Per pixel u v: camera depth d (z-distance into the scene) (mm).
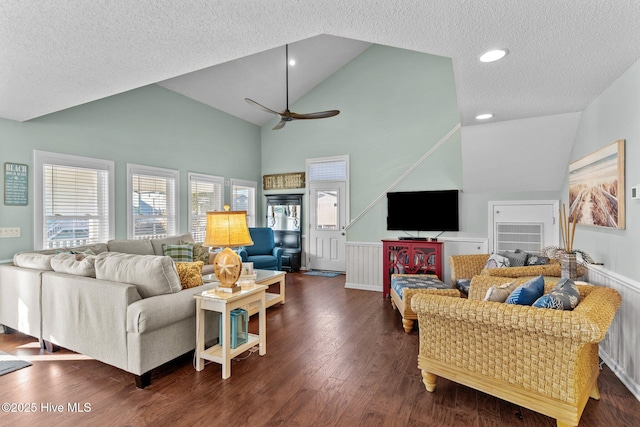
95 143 4285
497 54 2082
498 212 4383
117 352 2320
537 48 1998
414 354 2791
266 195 7277
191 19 1831
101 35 1987
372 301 4453
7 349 2902
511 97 2869
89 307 2463
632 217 2252
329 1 1621
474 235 4539
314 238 6773
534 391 1766
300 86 6488
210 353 2492
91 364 2613
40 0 1608
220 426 1856
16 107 3176
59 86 2744
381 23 1785
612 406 2025
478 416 1941
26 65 2352
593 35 1833
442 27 1785
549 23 1712
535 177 3990
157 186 5125
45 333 2811
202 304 2484
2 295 3180
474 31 1812
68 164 3994
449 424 1870
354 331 3336
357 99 6215
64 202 3986
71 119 4031
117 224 4523
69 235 4031
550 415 1719
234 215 2752
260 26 1895
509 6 1566
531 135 3592
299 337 3176
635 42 1912
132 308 2227
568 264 2730
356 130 6230
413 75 5707
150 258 2473
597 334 1524
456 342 2039
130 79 2672
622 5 1536
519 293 1955
